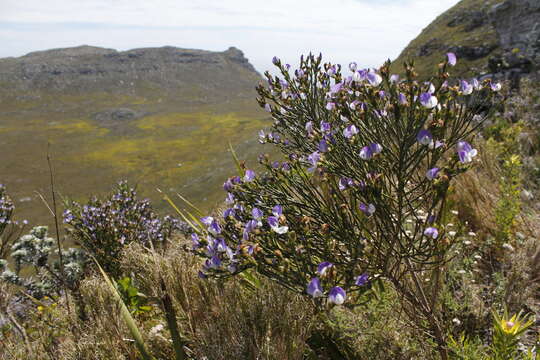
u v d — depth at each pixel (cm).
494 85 175
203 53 16400
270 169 220
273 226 177
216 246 182
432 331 219
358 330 211
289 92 257
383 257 208
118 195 586
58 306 334
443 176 163
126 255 349
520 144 559
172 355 261
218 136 7819
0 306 327
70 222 499
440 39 3119
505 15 1179
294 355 215
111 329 259
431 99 163
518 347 227
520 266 270
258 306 229
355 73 194
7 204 514
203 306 258
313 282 156
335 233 205
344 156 206
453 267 255
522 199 425
